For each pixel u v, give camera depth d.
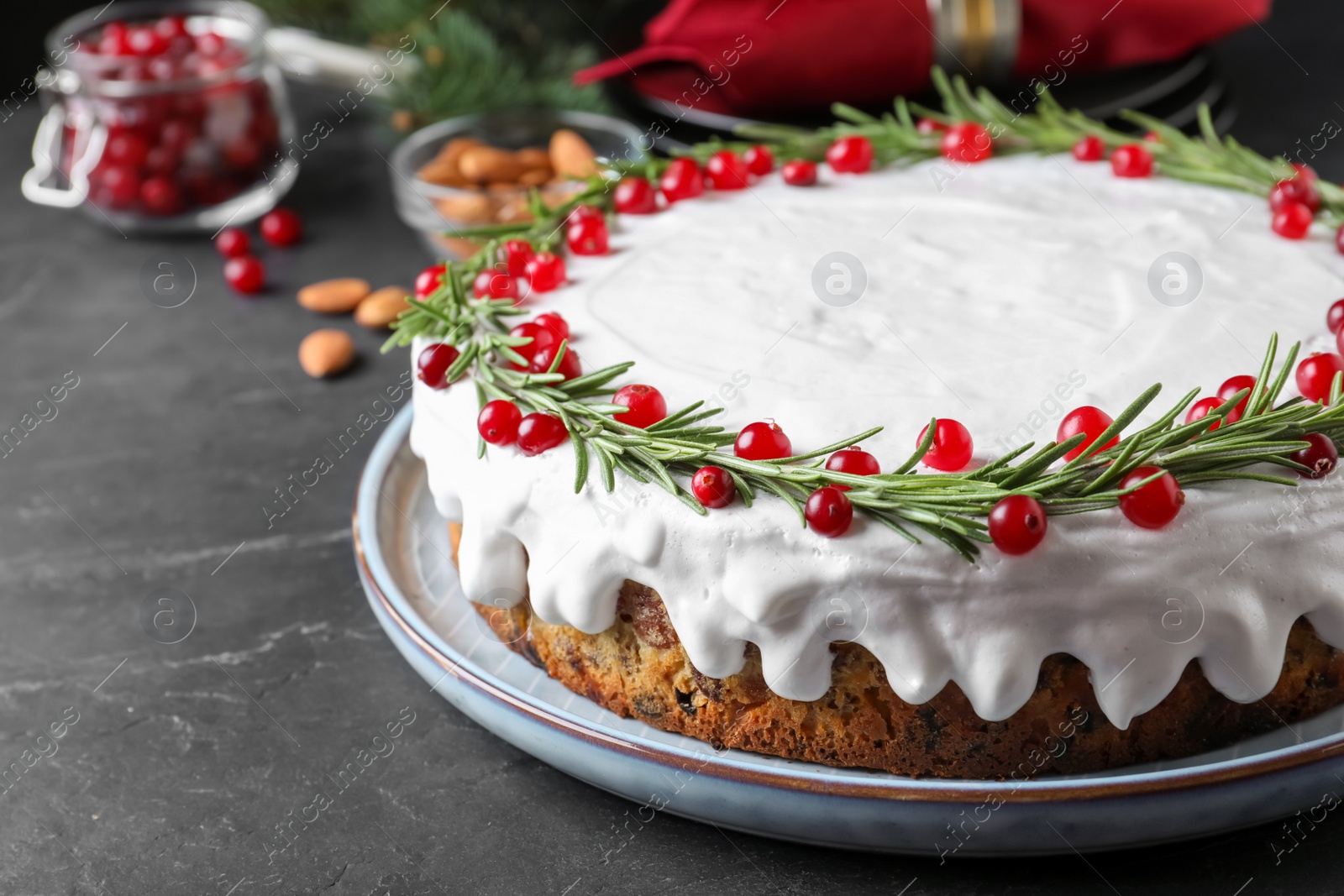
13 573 0.67
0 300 0.80
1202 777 0.54
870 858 0.56
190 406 0.74
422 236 0.82
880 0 0.74
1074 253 0.64
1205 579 0.55
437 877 0.56
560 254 0.65
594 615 0.57
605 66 0.76
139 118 0.81
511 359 0.59
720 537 0.55
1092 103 0.77
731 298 0.62
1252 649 0.55
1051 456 0.55
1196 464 0.55
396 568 0.62
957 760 0.56
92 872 0.57
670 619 0.56
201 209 0.83
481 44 0.84
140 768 0.60
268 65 0.83
